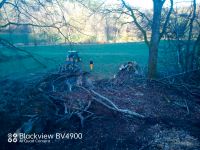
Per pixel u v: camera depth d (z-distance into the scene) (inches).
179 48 743.7
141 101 510.3
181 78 671.1
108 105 469.4
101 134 388.8
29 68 797.9
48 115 426.6
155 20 666.2
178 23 768.9
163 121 434.0
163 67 842.2
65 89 580.4
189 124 430.3
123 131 397.1
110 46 1614.2
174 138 376.5
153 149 348.5
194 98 552.7
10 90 578.9
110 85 606.2
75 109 451.8
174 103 513.7
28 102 483.2
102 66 1010.1
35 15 449.7
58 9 457.1
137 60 1166.3
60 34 470.3
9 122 408.2
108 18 755.4
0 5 405.1
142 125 417.1
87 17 545.0
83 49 1459.2
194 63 719.1
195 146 353.1
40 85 589.6
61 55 1195.9
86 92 537.3
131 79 638.5
